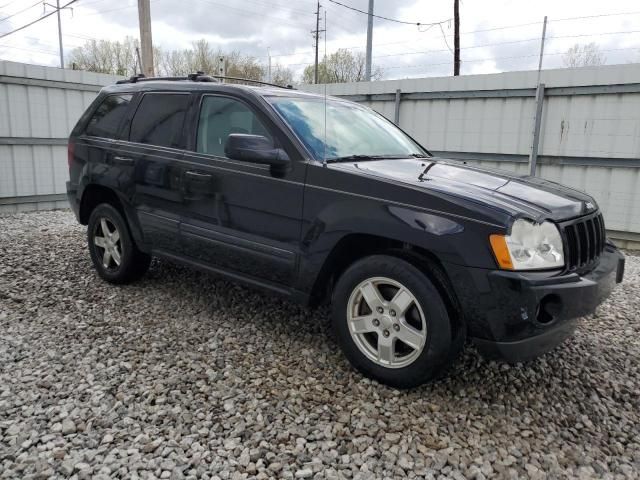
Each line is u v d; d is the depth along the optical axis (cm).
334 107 400
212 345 346
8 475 215
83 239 660
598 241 307
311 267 314
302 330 376
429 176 307
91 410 265
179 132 392
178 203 385
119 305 416
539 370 329
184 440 242
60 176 958
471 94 879
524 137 841
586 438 261
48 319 385
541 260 259
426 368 277
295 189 317
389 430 257
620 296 493
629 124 749
